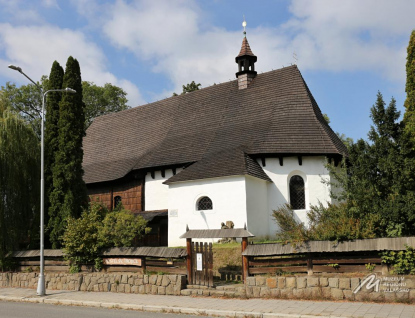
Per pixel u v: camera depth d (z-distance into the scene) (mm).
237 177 19359
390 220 11891
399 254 10500
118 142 30453
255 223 19547
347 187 13992
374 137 13734
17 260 17656
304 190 21219
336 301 10539
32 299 13617
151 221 24234
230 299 11625
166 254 13500
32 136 18875
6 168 17281
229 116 25391
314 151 20641
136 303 11664
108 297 13055
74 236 15641
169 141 26375
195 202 20500
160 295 12922
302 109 23062
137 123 30797
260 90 25469
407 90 17312
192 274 13094
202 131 25547
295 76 24641
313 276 11242
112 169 27328
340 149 21469
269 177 21125
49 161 18922
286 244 11969
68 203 18141
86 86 44938
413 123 15969
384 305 9812
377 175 13336
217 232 12742
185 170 21531
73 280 15289
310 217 14773
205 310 10219
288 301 10852
